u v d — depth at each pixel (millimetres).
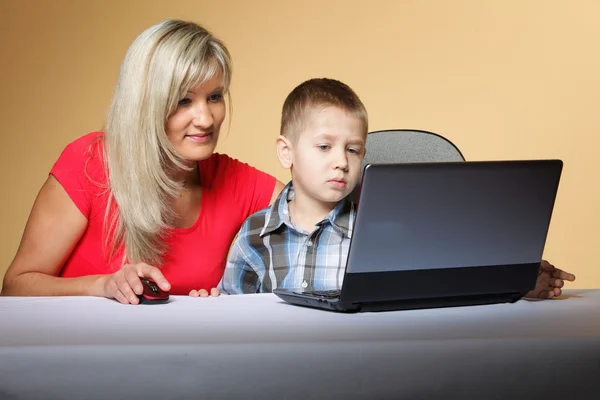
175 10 3027
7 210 3176
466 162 1034
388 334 833
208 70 1513
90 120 3113
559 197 3064
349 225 1626
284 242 1652
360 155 1632
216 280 1754
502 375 793
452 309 1084
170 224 1655
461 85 2992
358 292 1025
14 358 742
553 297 1229
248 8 2980
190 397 752
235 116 2998
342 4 2967
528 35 2988
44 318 987
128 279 1169
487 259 1099
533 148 3027
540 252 1138
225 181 1753
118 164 1562
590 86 3008
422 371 778
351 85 2982
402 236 1026
